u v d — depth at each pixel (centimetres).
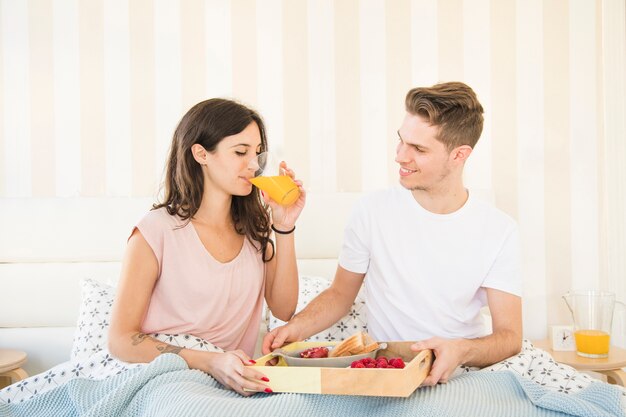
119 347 149
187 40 280
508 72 282
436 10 282
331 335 198
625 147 278
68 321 260
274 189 165
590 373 274
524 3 281
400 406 122
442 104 165
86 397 134
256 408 120
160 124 280
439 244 174
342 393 122
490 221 175
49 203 264
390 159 282
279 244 177
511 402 129
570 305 243
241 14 281
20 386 153
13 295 259
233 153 164
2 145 278
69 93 278
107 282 244
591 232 281
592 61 281
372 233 181
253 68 281
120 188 279
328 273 261
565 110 282
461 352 139
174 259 162
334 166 282
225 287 165
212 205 170
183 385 127
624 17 278
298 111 282
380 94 282
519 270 174
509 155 283
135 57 279
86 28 278
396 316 177
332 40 282
